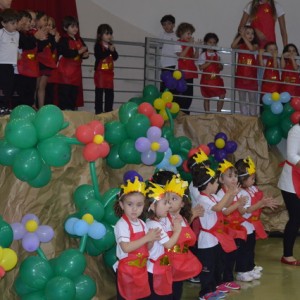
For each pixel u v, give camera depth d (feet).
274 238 23.26
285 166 18.86
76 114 15.16
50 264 13.16
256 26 25.71
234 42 24.91
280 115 22.12
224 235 15.84
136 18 28.37
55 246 14.29
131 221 13.01
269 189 22.79
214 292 15.84
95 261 15.48
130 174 13.74
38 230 13.07
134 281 12.80
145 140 15.34
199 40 26.58
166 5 28.73
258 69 24.48
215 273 16.30
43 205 14.16
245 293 16.47
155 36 28.53
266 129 22.67
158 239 12.76
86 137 13.42
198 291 16.79
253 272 17.76
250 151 22.48
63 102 20.48
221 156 20.16
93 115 15.78
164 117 18.81
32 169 12.61
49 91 20.76
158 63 23.02
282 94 21.83
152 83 23.02
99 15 27.81
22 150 12.79
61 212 14.56
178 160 16.98
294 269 18.89
